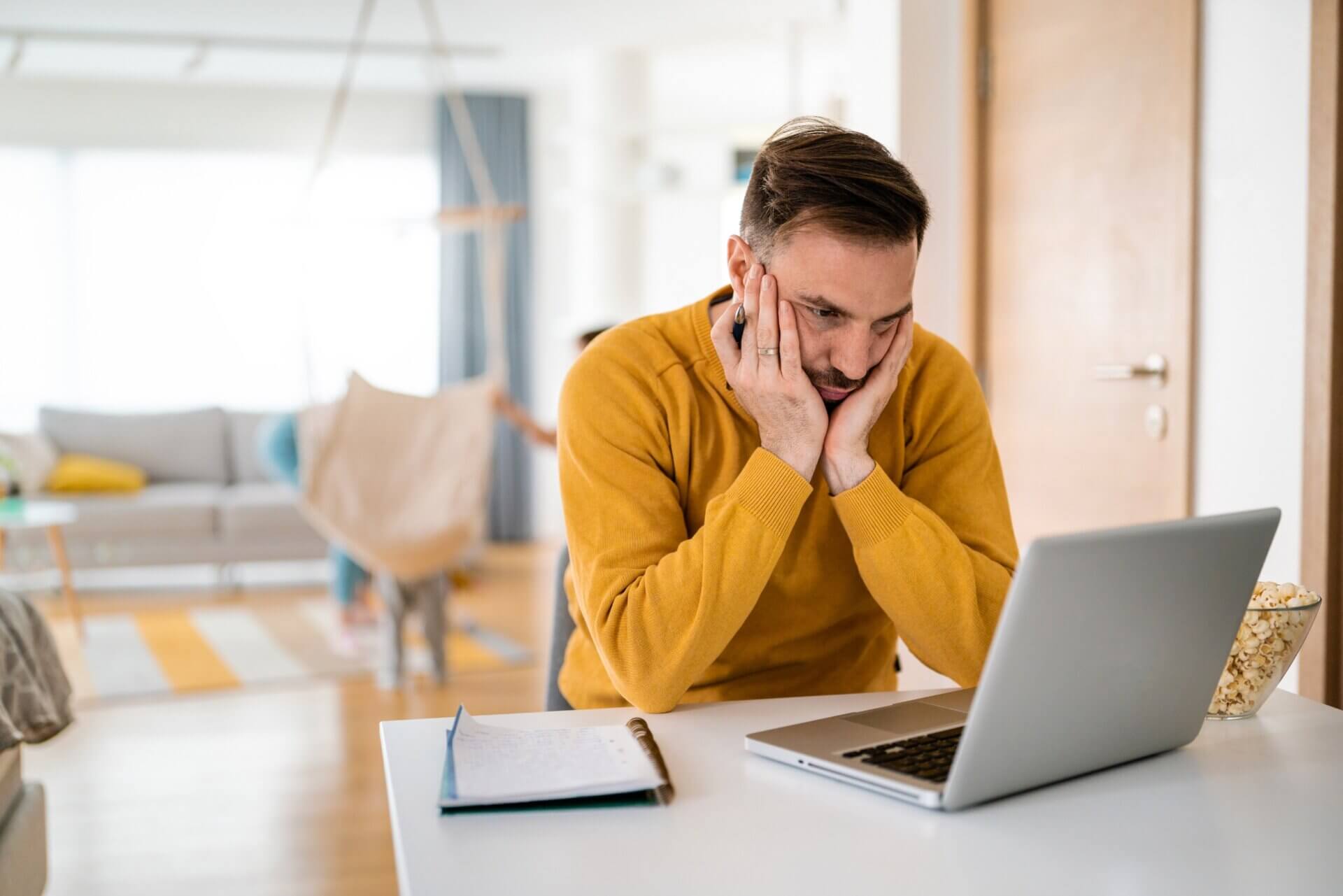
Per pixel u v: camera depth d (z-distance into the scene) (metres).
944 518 1.30
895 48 2.93
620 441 1.25
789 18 5.48
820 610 1.30
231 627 4.89
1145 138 2.39
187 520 5.54
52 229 6.56
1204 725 1.08
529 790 0.85
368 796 2.84
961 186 2.96
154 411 6.30
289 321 6.87
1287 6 2.04
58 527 4.77
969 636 1.17
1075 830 0.82
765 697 1.30
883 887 0.73
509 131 7.03
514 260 7.09
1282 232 2.06
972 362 2.96
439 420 4.05
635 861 0.76
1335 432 1.96
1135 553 0.85
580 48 6.01
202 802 2.79
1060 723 0.86
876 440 1.32
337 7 5.29
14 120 6.48
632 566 1.18
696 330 1.31
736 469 1.29
